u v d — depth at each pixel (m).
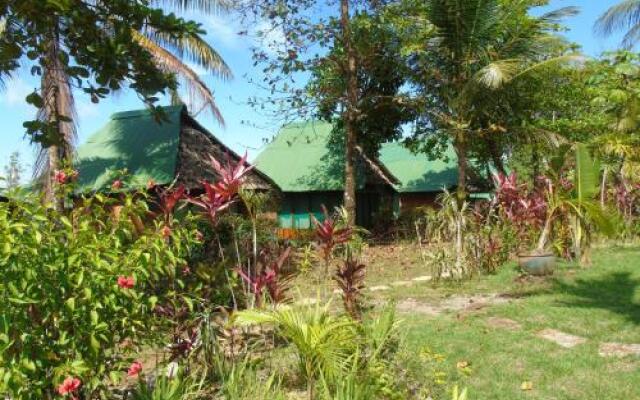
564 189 10.78
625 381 5.22
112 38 5.71
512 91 17.23
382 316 5.52
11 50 5.29
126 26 5.54
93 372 3.95
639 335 6.62
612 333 6.75
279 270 6.01
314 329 4.49
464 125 16.12
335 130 21.95
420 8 16.47
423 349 5.58
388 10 16.42
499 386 5.18
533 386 5.18
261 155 23.58
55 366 3.79
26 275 3.55
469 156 22.42
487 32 15.80
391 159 28.61
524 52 16.91
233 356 5.38
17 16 5.16
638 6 21.89
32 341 3.67
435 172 26.02
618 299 8.58
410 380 5.05
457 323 7.44
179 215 6.88
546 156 18.23
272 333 6.28
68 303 3.71
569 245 11.87
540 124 18.91
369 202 23.42
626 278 10.08
